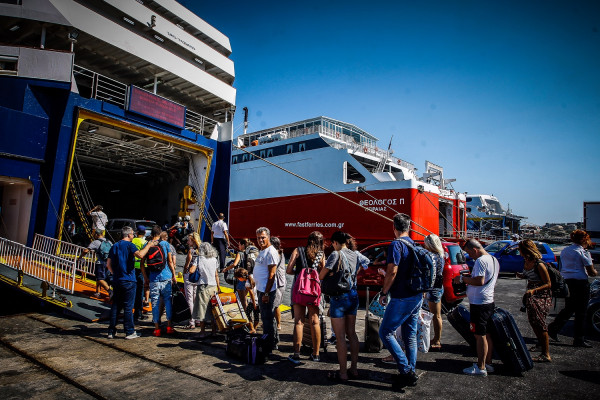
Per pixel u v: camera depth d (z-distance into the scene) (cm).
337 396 346
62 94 906
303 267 441
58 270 691
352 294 392
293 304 453
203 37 1341
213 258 539
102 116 973
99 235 746
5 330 552
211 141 1313
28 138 871
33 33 986
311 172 1628
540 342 448
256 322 585
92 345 492
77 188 1720
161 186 1836
